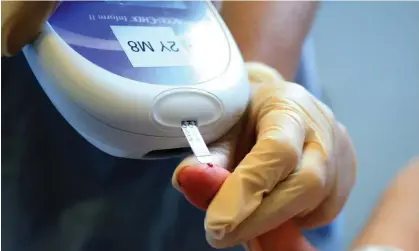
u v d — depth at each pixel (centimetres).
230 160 36
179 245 43
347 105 60
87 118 34
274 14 45
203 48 36
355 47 62
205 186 32
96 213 43
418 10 62
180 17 37
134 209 43
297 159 33
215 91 35
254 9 45
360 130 60
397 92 61
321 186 34
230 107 35
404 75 62
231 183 32
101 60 34
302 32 46
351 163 38
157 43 35
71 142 43
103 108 33
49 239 42
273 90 37
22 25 35
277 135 33
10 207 42
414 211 35
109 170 43
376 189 58
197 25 37
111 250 43
